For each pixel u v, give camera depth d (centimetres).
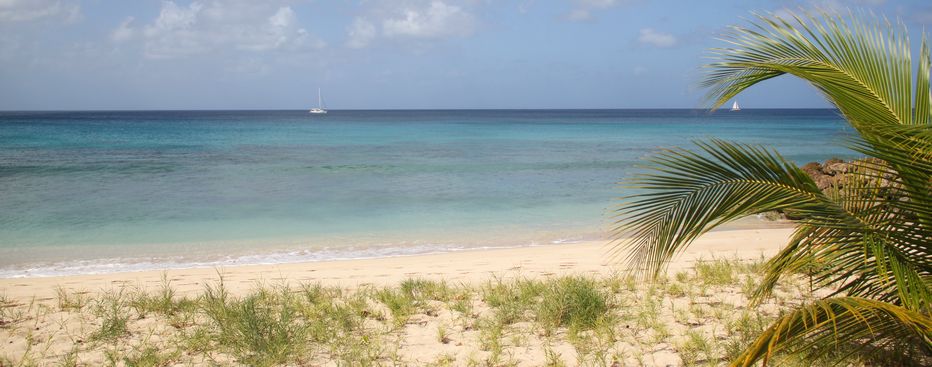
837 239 363
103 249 1181
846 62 388
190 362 512
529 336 569
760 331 538
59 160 2956
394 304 672
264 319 579
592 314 605
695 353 500
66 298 725
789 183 356
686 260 948
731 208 366
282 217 1541
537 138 5234
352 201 1795
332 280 873
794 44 401
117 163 2822
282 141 4603
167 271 983
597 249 1143
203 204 1725
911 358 441
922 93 372
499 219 1524
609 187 2095
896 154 339
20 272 1000
